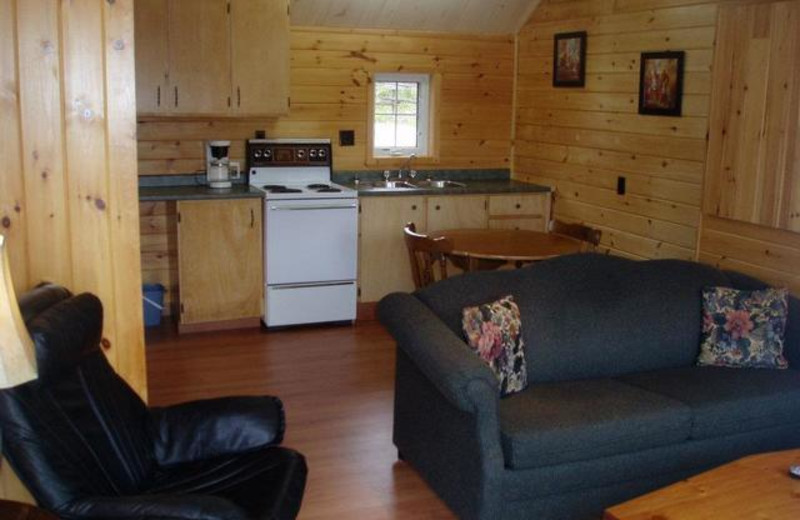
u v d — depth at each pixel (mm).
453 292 3760
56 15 3027
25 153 3057
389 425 4234
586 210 5977
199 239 5520
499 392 3336
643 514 2484
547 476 3102
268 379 4824
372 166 6473
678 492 2623
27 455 2336
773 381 3691
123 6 3086
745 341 3924
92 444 2590
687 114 4988
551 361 3725
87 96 3100
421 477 3619
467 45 6551
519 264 4988
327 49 6160
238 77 5656
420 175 6629
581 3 5867
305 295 5766
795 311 3969
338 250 5781
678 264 4180
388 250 5996
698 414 3365
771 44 4395
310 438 4055
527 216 6336
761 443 3557
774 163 4426
